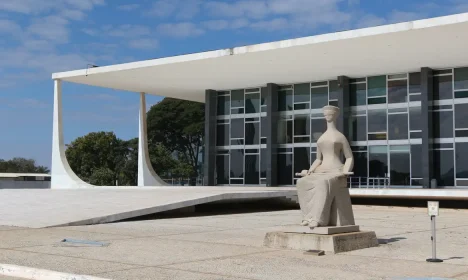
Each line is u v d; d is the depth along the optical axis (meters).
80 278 7.54
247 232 14.67
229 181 39.59
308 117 36.62
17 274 8.27
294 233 11.22
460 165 31.05
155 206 19.86
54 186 37.97
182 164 66.38
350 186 34.22
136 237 13.14
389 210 27.19
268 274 8.06
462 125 31.16
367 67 31.86
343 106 34.19
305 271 8.36
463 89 31.31
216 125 40.56
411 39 25.69
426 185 30.91
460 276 8.04
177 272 8.16
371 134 34.03
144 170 41.84
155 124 68.75
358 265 9.02
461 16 22.98
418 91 32.62
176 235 13.75
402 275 8.09
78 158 62.81
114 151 64.31
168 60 31.47
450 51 27.83
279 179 37.44
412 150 32.47
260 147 38.34
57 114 37.97
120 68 33.31
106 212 18.77
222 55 29.52
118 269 8.35
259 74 34.34
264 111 38.44
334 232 11.08
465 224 18.58
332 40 26.19
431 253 10.66
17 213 19.44
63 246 11.22
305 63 31.08
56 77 36.97
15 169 110.19
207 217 20.75
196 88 40.09
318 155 12.16
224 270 8.38
